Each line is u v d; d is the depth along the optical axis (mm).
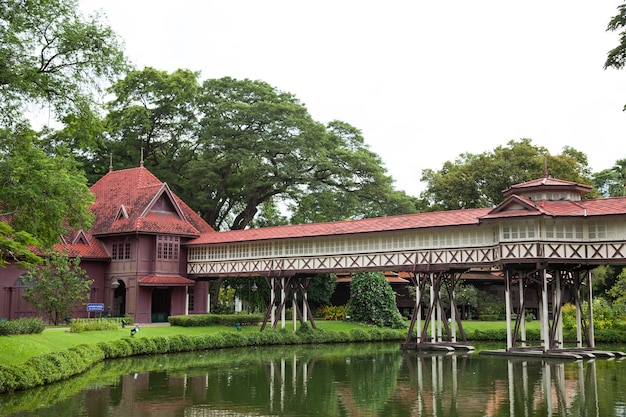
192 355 35625
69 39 23906
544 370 29141
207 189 60062
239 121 57031
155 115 61000
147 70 59344
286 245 45031
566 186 35625
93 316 48094
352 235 41781
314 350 39156
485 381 25875
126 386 24234
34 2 23297
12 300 43344
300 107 58656
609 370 28984
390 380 26219
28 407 20000
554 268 35719
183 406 20578
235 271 47438
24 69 23156
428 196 63594
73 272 41500
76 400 21281
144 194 50656
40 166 24406
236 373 28109
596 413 19391
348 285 62719
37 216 24453
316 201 59156
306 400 21719
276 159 58281
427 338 43406
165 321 49719
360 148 64562
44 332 34031
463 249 37562
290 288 45469
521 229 34688
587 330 37438
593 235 34281
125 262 48719
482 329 47500
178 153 63469
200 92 61750
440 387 24422
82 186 26250
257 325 49625
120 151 61469
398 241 40125
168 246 49438
